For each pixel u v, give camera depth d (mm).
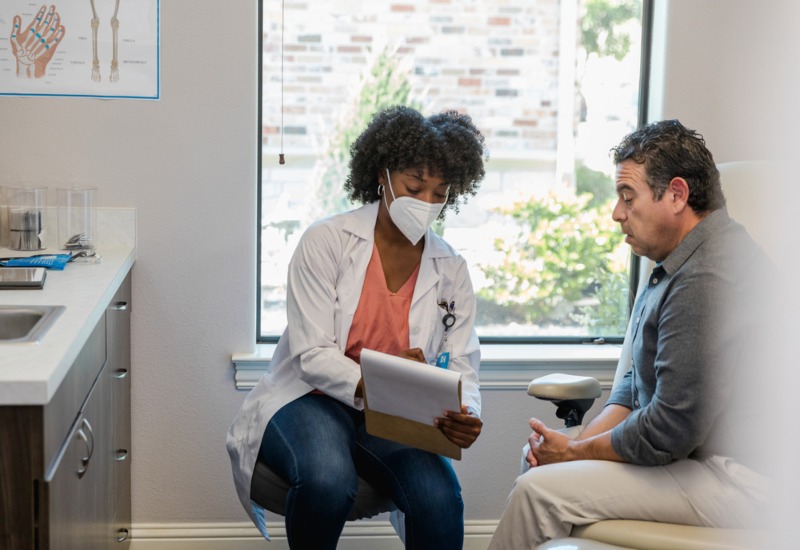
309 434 1776
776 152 436
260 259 2580
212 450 2529
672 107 2541
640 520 1583
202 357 2490
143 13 2357
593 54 2635
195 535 2551
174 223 2434
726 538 1491
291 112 2551
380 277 1945
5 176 2373
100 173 2398
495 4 2588
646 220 1660
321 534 1719
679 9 2506
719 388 1523
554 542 1509
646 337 1693
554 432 1744
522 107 2635
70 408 1462
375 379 1689
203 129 2410
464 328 2025
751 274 1438
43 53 2342
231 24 2379
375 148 1948
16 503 1245
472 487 2611
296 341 1890
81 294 1771
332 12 2535
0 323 1616
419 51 2582
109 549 1997
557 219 2691
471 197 2652
